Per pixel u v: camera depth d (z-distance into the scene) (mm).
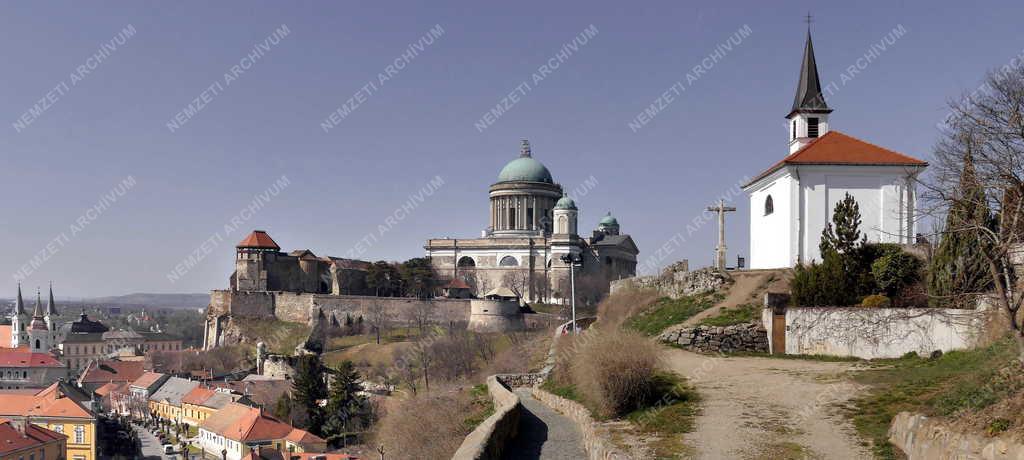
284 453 85688
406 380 103125
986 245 32000
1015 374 21078
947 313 35469
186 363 163500
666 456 22328
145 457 111188
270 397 123625
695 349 45281
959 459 18453
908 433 21344
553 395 39125
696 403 29359
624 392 30188
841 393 28953
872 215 57719
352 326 161875
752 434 24125
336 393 101562
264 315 168000
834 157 58312
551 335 79000
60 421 109188
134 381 166125
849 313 40125
